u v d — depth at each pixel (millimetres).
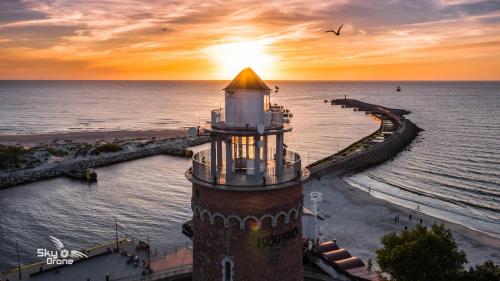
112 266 50125
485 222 70250
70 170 104562
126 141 148000
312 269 44969
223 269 17094
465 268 51844
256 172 16812
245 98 17109
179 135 171625
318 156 128250
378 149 120250
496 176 100750
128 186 93812
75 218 72688
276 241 17109
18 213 75500
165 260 52625
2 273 48156
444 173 104438
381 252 40094
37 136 168750
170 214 74438
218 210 16938
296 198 17734
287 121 18188
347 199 79375
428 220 68562
